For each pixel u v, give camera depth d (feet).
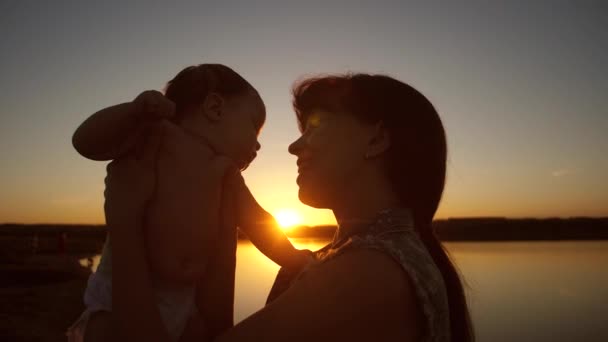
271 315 3.76
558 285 88.17
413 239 4.33
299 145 4.89
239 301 57.36
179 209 4.04
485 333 46.65
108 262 4.10
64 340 31.94
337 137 4.64
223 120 4.71
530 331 47.73
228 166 4.49
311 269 4.17
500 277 101.35
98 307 3.95
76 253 144.77
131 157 4.04
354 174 4.58
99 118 3.68
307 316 3.66
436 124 4.82
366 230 4.37
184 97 4.73
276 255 4.84
